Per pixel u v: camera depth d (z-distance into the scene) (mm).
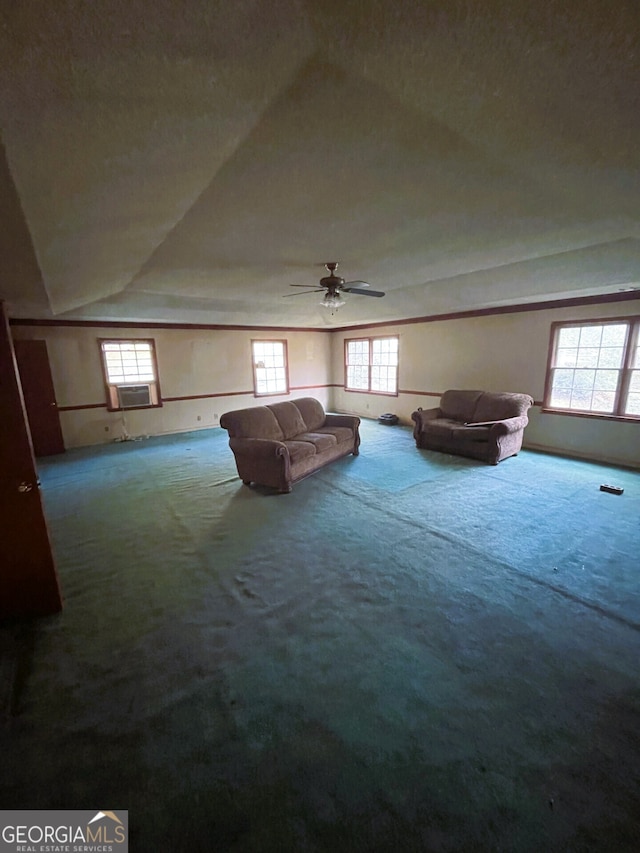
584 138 1452
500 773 1423
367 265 3783
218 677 1875
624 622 2182
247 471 4461
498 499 3914
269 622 2240
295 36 946
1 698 1778
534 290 4812
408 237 2883
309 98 1232
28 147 1043
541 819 1283
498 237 2928
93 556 3008
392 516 3584
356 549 3018
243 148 1541
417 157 1658
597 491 4066
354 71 1106
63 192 1413
